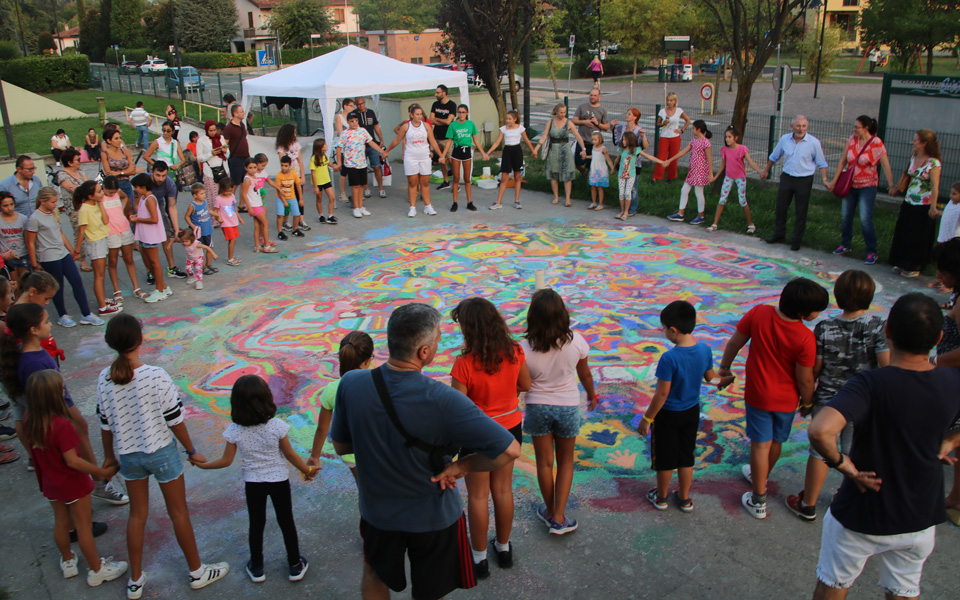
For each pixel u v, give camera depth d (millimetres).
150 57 64062
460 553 3225
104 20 73438
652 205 13008
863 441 3066
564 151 13336
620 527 4633
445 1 19672
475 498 4043
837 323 4445
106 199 8797
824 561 3299
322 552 4500
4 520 4922
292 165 11766
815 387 4621
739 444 5676
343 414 3156
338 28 72312
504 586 4094
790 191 10422
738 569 4195
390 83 14273
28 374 4352
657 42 40500
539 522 4711
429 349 3072
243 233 12344
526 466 5422
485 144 20172
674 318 4320
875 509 3051
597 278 9641
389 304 8969
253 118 28609
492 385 3961
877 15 28625
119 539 4676
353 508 4984
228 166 13781
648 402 6375
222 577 4258
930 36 27266
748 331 4578
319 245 11578
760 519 4676
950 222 8117
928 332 2939
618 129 15547
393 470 3025
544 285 9234
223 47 71875
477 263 10414
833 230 11055
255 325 8453
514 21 18578
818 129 18547
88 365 7508
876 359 4375
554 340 4129
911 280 9133
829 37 38219
